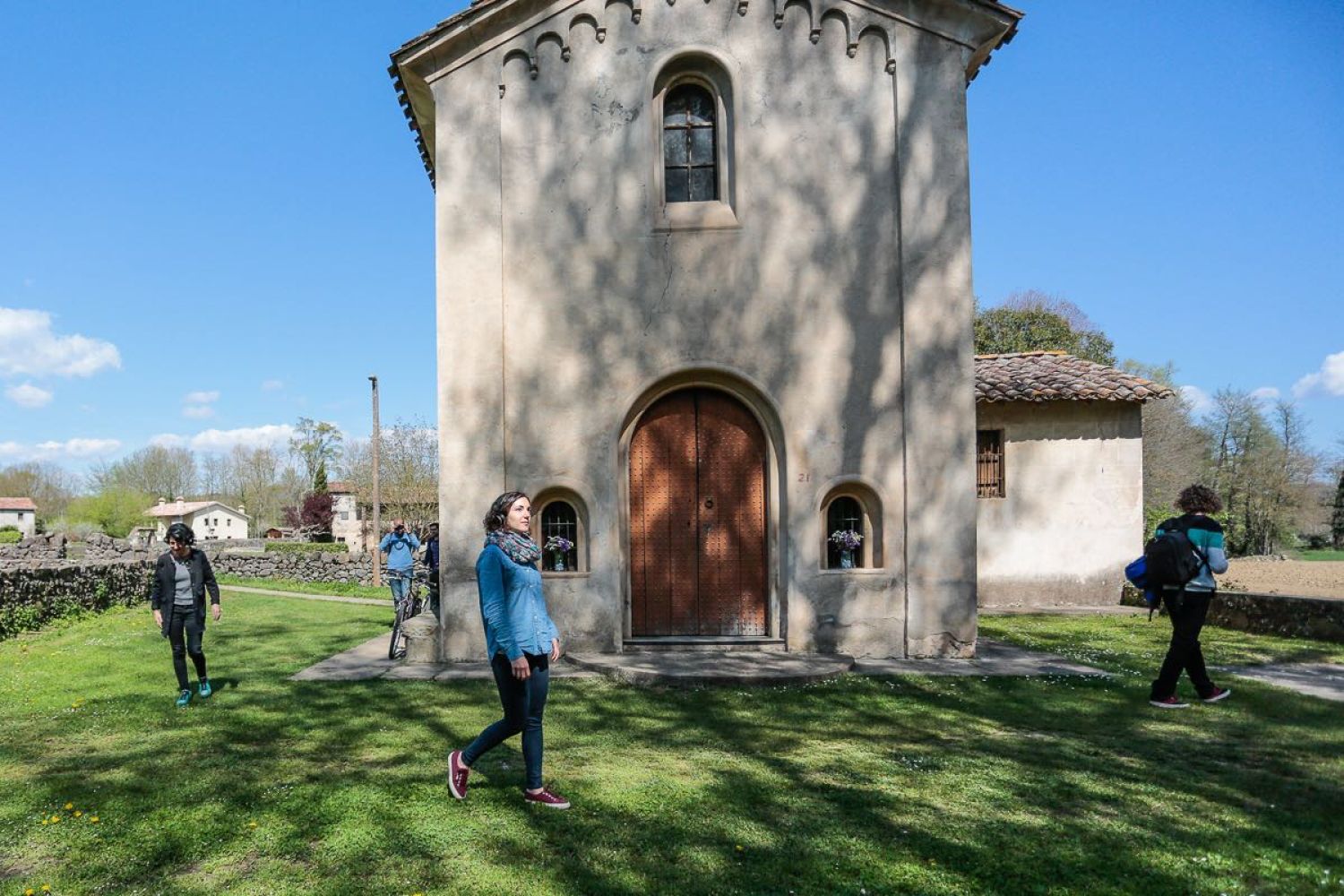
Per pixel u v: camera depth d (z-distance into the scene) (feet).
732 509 30.83
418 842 13.44
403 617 32.60
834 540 29.78
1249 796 15.78
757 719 21.71
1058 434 47.14
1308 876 12.38
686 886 11.97
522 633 14.57
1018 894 11.80
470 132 30.01
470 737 19.75
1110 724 21.03
